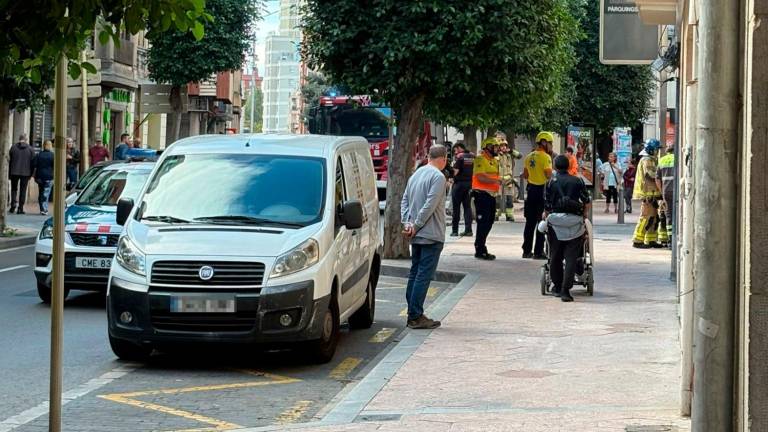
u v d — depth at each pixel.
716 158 7.70
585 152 36.81
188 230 14.78
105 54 60.44
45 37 8.52
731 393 7.86
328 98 55.44
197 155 16.30
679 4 17.92
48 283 19.72
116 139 69.56
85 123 40.28
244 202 15.45
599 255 30.06
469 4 26.67
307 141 16.72
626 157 57.16
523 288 22.41
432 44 26.52
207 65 57.38
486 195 28.28
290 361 15.27
